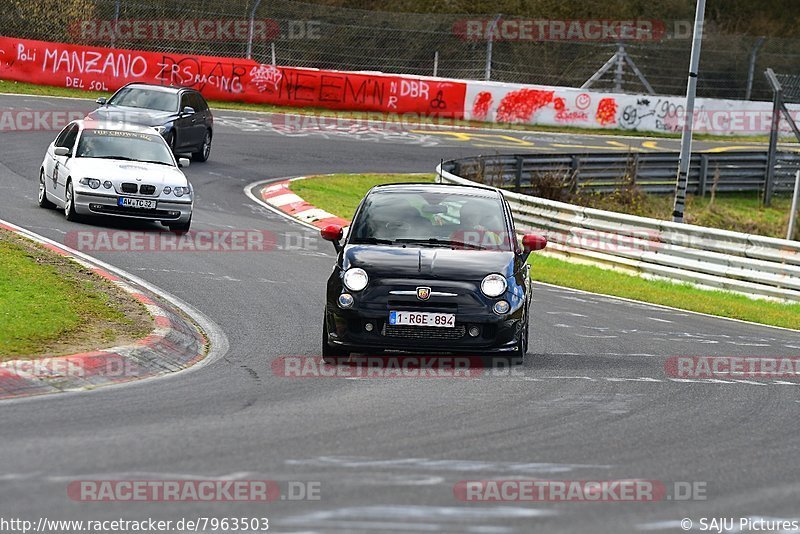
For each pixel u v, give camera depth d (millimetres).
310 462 23516
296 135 120875
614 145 136750
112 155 66750
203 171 95438
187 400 29750
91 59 127312
